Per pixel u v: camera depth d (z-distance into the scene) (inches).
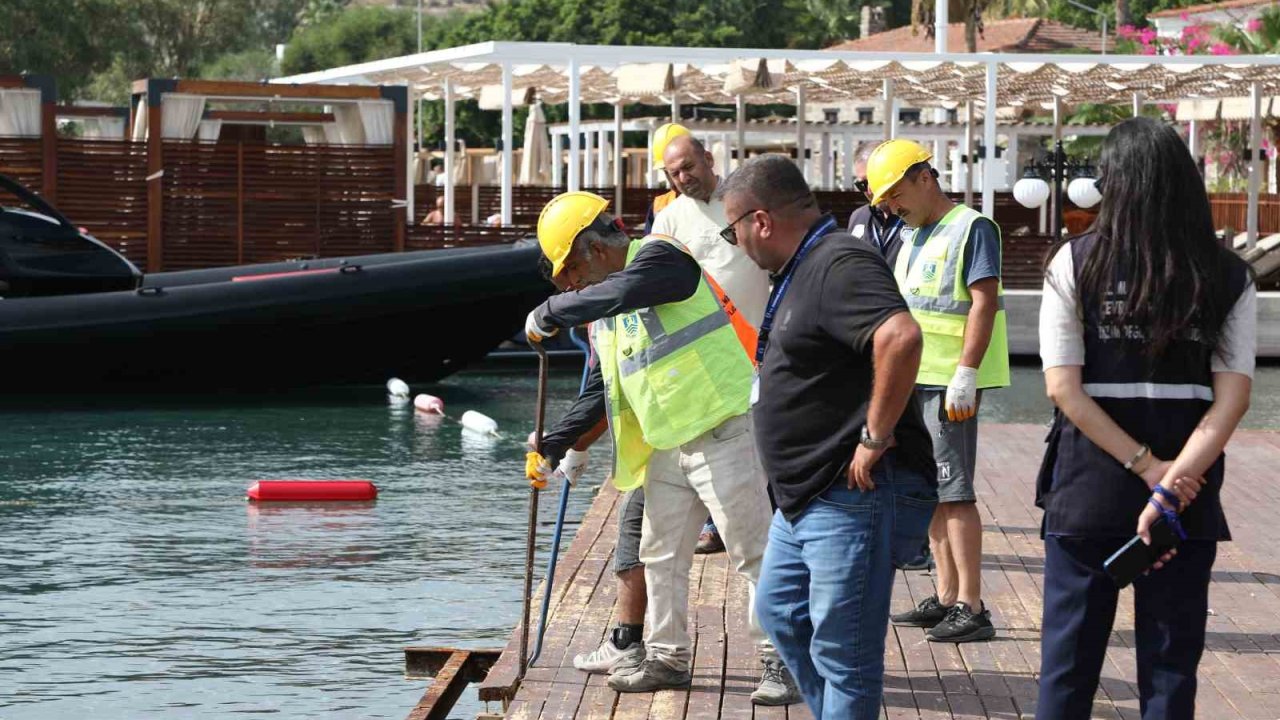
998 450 512.1
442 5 6087.6
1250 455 504.1
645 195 1194.6
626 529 252.5
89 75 2327.8
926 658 263.7
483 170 1658.5
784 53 999.6
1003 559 341.1
